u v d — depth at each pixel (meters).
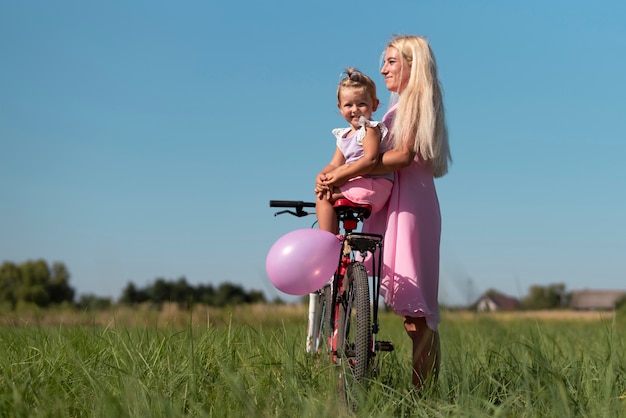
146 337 5.58
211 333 5.48
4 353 5.27
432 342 4.79
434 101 4.77
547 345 6.68
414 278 4.73
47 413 3.84
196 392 4.38
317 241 4.61
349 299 4.49
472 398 4.02
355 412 3.99
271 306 6.09
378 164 4.66
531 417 3.88
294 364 4.54
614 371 4.70
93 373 4.61
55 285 89.62
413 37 4.87
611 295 65.00
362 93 4.81
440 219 4.94
